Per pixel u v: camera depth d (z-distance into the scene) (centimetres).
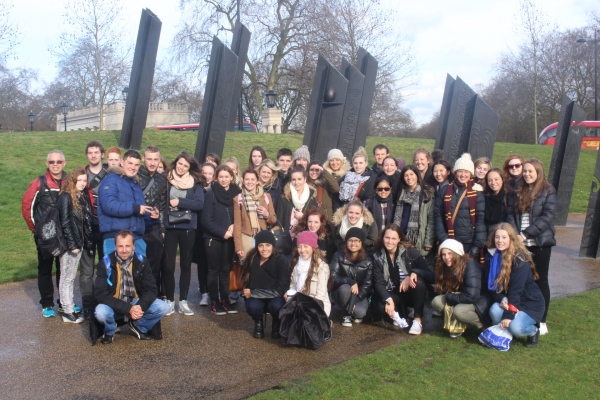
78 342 536
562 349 516
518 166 607
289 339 515
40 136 1823
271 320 620
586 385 436
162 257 636
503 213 602
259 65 3397
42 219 574
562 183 1325
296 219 657
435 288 578
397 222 649
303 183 664
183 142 1917
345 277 599
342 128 1170
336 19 3158
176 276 827
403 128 4616
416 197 642
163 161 680
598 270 891
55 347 522
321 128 1105
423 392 418
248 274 556
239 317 627
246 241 628
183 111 3809
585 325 586
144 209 564
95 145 610
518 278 524
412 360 488
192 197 627
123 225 561
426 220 639
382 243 599
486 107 1193
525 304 525
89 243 598
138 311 519
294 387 424
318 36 3128
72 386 435
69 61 4344
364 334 571
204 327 589
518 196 588
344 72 1234
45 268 614
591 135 3028
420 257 595
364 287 598
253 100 3853
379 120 3916
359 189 686
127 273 529
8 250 916
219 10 3167
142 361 488
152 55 1449
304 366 478
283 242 629
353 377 446
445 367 469
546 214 570
